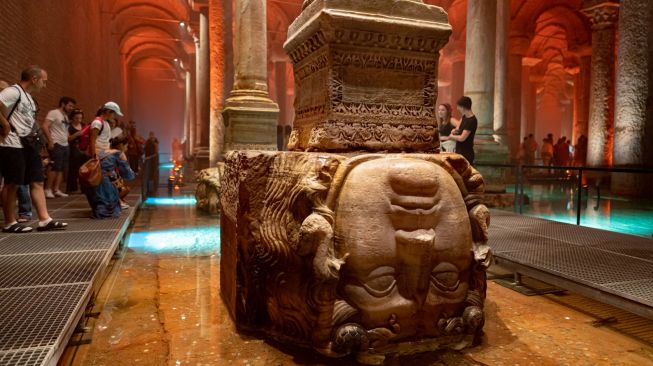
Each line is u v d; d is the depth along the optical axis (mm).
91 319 3461
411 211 2777
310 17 3398
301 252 2713
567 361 2824
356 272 2734
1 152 5270
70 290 3277
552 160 22469
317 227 2668
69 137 10102
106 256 4250
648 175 10891
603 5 16266
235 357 2826
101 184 6676
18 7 9828
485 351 2957
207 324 3363
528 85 27984
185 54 33312
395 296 2783
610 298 3340
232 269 3525
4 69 8930
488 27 10297
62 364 2734
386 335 2752
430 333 2896
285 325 2992
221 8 11203
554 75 37562
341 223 2781
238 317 3248
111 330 3248
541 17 24109
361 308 2730
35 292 3229
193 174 17562
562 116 39781
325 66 3236
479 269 3000
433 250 2842
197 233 6898
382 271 2756
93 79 20766
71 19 15734
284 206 3012
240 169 3326
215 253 5617
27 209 6289
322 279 2648
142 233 6902
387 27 3182
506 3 12516
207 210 8992
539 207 10133
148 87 42250
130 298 3953
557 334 3244
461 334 2971
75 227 5836
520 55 21188
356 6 3172
